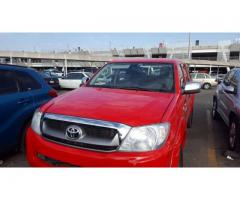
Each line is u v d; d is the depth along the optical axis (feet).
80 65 200.03
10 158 12.70
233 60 208.13
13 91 12.84
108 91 11.33
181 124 10.01
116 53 203.62
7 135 12.11
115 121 7.79
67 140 8.16
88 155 7.70
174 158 8.25
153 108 8.81
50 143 8.41
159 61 13.41
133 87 11.93
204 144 16.37
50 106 9.32
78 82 51.96
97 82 12.85
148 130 7.70
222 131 19.67
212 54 225.56
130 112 8.27
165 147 7.74
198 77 72.49
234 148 14.53
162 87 11.70
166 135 7.92
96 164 7.64
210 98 43.96
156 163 7.50
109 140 7.67
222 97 19.67
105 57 148.15
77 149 7.93
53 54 131.13
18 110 12.71
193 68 199.52
